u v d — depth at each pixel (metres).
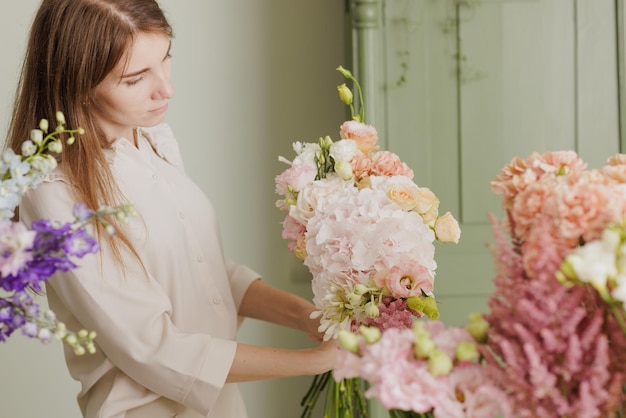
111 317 1.58
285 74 3.11
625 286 0.85
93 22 1.61
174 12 3.05
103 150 1.72
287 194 1.62
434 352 0.91
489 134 2.61
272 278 3.15
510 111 2.61
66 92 1.65
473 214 2.62
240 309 2.01
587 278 0.86
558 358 0.88
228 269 2.04
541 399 0.88
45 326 1.05
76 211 1.04
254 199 3.13
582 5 2.59
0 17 2.90
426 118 2.60
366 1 2.56
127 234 1.65
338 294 1.45
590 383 0.86
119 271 1.61
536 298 0.88
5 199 1.09
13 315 1.03
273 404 3.17
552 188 1.01
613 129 2.61
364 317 1.45
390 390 0.89
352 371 0.94
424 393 0.90
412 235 1.41
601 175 1.04
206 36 3.07
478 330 0.94
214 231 1.88
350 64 2.97
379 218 1.43
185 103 3.08
